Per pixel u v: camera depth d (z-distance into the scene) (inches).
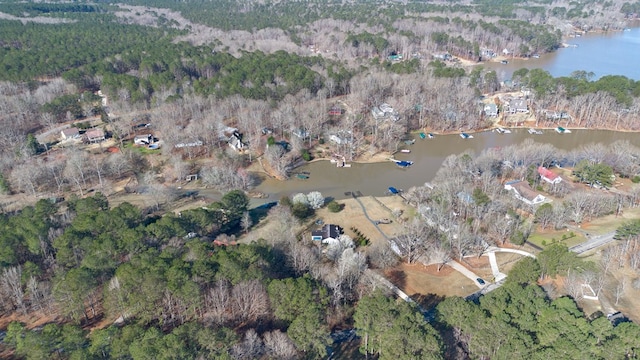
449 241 4291.3
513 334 2760.8
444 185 5024.6
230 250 3597.4
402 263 4215.1
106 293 3235.7
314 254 3996.1
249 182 5762.8
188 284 3110.2
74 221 4124.0
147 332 2802.7
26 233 3895.2
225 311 3245.6
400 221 4884.4
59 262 3715.6
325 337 2955.2
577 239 4419.3
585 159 5708.7
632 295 3622.0
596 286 3604.8
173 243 3892.7
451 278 3983.8
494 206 4692.4
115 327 2913.4
